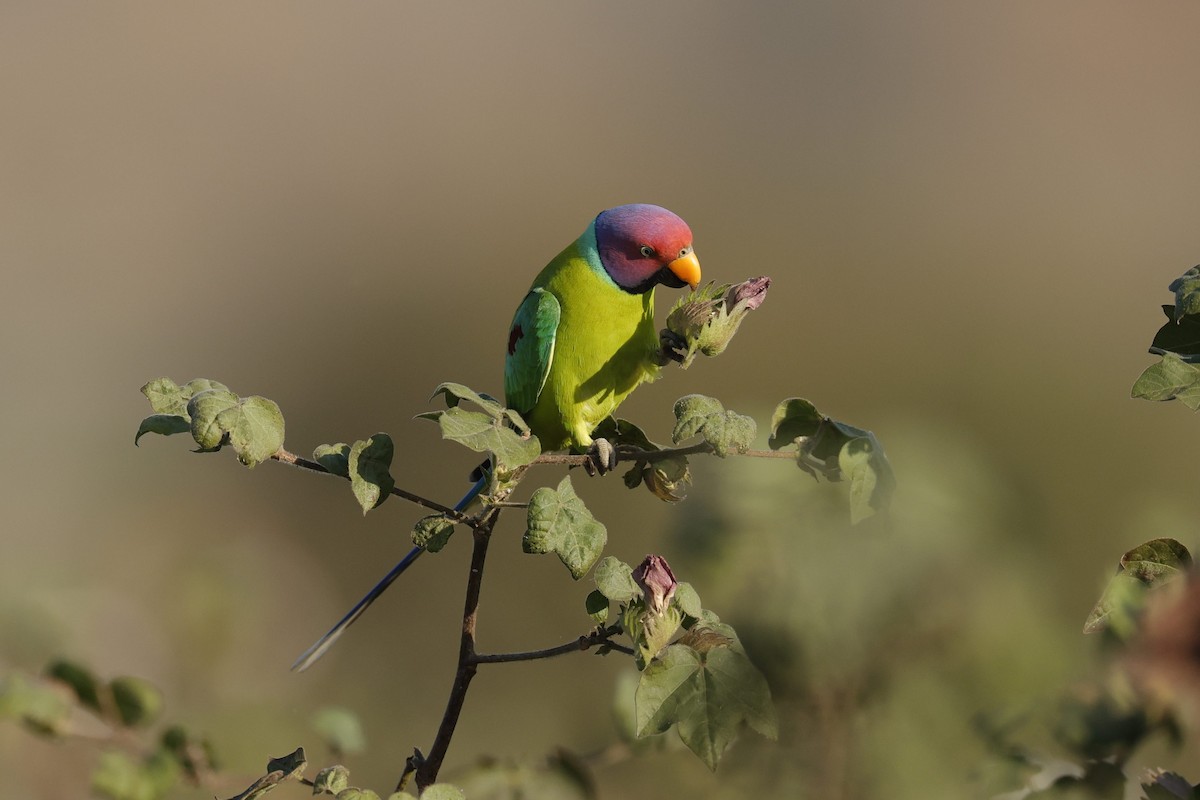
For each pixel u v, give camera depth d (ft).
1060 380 73.67
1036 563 16.69
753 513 18.63
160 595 37.35
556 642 58.75
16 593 32.19
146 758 24.29
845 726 16.35
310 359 95.35
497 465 21.44
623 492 58.03
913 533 16.60
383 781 45.44
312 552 70.28
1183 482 47.96
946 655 16.17
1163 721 16.29
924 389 74.54
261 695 35.47
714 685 17.93
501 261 100.83
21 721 24.22
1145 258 94.89
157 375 97.25
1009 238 97.35
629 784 30.73
